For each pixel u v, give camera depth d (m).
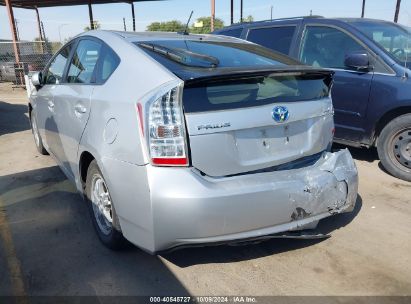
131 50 3.03
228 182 2.56
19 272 2.95
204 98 2.52
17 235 3.49
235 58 3.13
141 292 2.73
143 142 2.49
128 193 2.61
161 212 2.46
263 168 2.77
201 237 2.49
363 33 5.09
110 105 2.83
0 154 5.91
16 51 15.60
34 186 4.59
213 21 13.58
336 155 3.16
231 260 3.09
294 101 2.94
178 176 2.45
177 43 3.32
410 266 3.04
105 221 3.19
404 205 4.09
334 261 3.10
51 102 4.12
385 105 4.71
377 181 4.72
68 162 3.81
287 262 3.08
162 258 3.12
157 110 2.46
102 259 3.11
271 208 2.62
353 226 3.64
